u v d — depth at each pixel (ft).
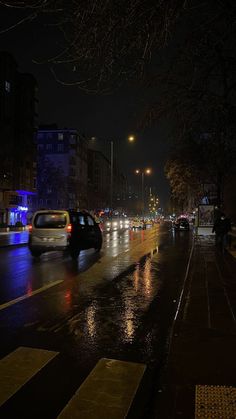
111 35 15.15
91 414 12.25
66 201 266.98
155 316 24.98
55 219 59.11
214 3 17.34
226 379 14.46
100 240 70.23
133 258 59.72
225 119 25.08
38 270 45.78
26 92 200.75
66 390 14.06
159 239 111.04
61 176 272.31
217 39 20.18
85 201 307.99
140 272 44.52
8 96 182.39
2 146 176.65
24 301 28.94
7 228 156.56
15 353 17.98
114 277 40.70
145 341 19.93
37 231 59.00
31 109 206.80
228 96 24.48
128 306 27.68
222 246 66.64
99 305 27.89
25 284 36.17
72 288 34.30
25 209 213.05
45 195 258.57
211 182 98.48
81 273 43.45
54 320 23.85
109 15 14.64
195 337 19.17
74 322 23.40
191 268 44.04
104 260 56.95
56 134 336.29
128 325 22.88
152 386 14.44
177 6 14.89
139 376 15.31
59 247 57.93
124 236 128.57
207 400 12.84
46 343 19.49
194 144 32.07
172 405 12.61
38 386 14.40
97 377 15.20
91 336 20.71
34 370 15.94
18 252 69.62
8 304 27.91
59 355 17.76
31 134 208.03
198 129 26.96
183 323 21.57
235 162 31.27
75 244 59.21
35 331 21.53
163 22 15.01
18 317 24.49
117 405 12.82
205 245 79.92
